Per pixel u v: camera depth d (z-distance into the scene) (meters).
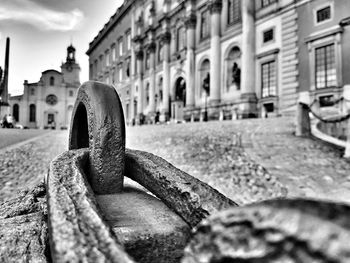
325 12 23.23
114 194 1.59
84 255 0.74
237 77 31.50
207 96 36.06
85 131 2.14
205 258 0.54
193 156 10.31
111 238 0.80
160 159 1.67
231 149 11.10
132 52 54.84
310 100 23.89
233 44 32.09
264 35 28.45
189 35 38.44
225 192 6.34
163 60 44.25
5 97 42.53
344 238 0.40
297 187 6.47
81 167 1.44
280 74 26.47
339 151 10.34
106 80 69.12
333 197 5.74
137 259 1.13
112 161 1.59
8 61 43.88
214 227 0.55
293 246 0.44
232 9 33.03
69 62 87.31
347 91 21.53
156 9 48.12
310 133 13.55
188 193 1.29
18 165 9.59
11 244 1.41
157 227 1.23
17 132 25.38
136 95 53.09
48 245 1.42
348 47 21.61
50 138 19.23
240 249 0.50
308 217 0.45
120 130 1.63
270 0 28.20
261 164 8.63
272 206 0.51
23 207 1.79
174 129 21.80
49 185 1.12
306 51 24.45
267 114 27.20
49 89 77.12
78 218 0.88
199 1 37.62
